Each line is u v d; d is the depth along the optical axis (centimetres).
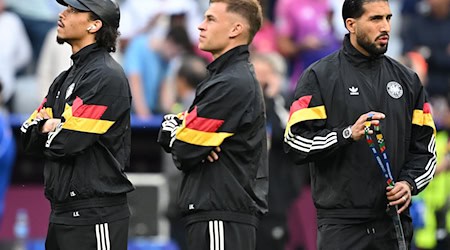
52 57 4122
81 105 2536
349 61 2573
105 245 2552
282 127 3625
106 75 2566
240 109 2538
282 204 3622
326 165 2562
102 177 2552
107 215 2555
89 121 2530
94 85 2553
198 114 2516
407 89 2592
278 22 4709
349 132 2481
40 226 4016
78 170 2544
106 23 2606
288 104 3788
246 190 2556
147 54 4319
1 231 3984
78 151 2522
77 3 2578
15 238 3988
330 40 4700
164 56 4338
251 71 2591
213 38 2577
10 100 4209
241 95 2538
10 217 3994
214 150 2530
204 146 2514
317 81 2566
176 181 3822
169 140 2589
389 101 2559
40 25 4388
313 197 2603
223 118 2522
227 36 2575
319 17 4697
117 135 2583
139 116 4250
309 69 2594
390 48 4928
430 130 2609
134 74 4291
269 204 3619
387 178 2491
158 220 4016
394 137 2552
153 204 4022
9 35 4281
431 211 4050
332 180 2552
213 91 2531
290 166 3650
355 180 2531
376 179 2530
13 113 4209
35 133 2561
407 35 4753
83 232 2550
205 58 4397
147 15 4428
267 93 3656
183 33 4378
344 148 2533
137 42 4331
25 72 4359
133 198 4012
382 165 2494
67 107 2548
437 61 4688
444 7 4750
